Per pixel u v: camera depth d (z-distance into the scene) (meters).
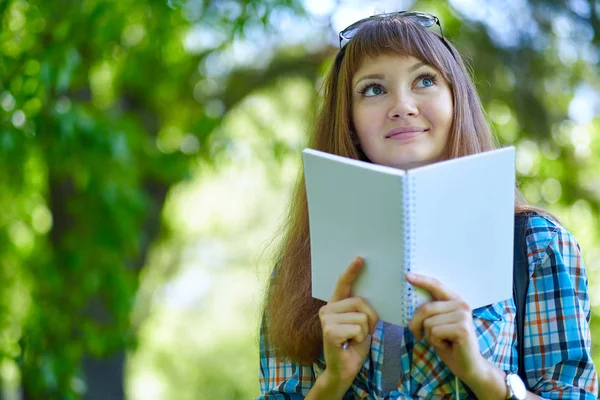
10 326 6.02
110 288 6.18
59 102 5.61
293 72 8.56
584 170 8.52
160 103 8.38
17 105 5.29
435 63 2.38
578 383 2.22
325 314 2.13
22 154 5.65
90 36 5.65
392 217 2.00
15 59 5.35
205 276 14.82
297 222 2.67
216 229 12.14
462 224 2.05
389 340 2.29
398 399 2.21
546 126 7.95
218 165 7.82
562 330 2.23
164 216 9.64
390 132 2.36
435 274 2.05
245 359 14.88
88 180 6.00
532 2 7.53
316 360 2.45
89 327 6.04
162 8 6.02
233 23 6.55
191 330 15.16
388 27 2.43
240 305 15.30
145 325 10.99
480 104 2.56
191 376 14.45
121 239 6.24
